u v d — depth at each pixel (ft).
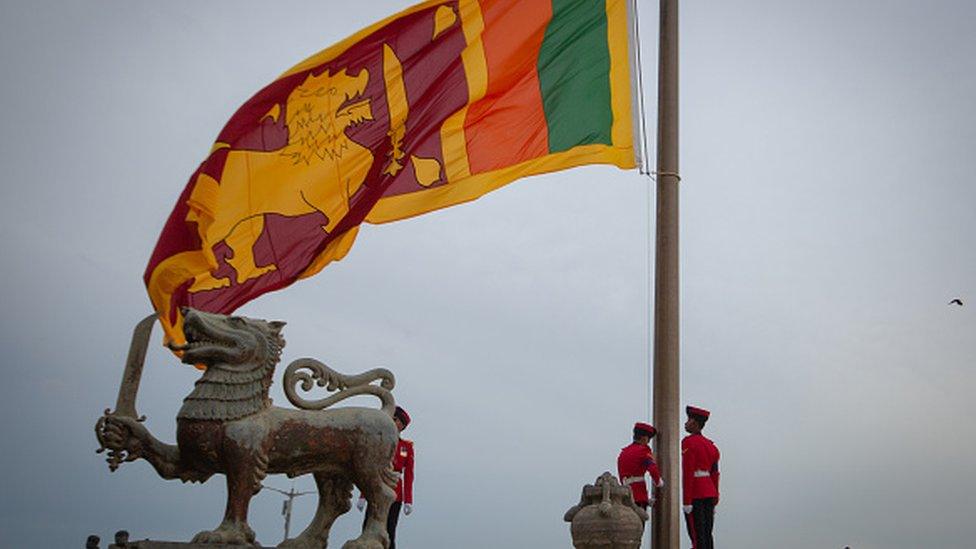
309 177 52.60
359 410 42.98
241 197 51.03
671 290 53.78
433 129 55.06
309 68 53.31
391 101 54.65
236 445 39.83
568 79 56.75
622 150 55.88
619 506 46.42
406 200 54.34
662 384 52.47
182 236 48.85
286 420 41.34
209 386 40.52
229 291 49.88
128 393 41.78
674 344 53.06
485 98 55.93
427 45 55.62
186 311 40.98
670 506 50.83
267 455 40.60
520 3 57.11
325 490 43.75
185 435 40.22
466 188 54.65
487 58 56.24
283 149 52.31
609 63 57.06
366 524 42.37
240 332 41.04
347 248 52.75
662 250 54.44
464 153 55.16
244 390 40.70
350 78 54.39
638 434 52.75
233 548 38.29
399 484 61.87
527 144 55.83
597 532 45.80
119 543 36.86
